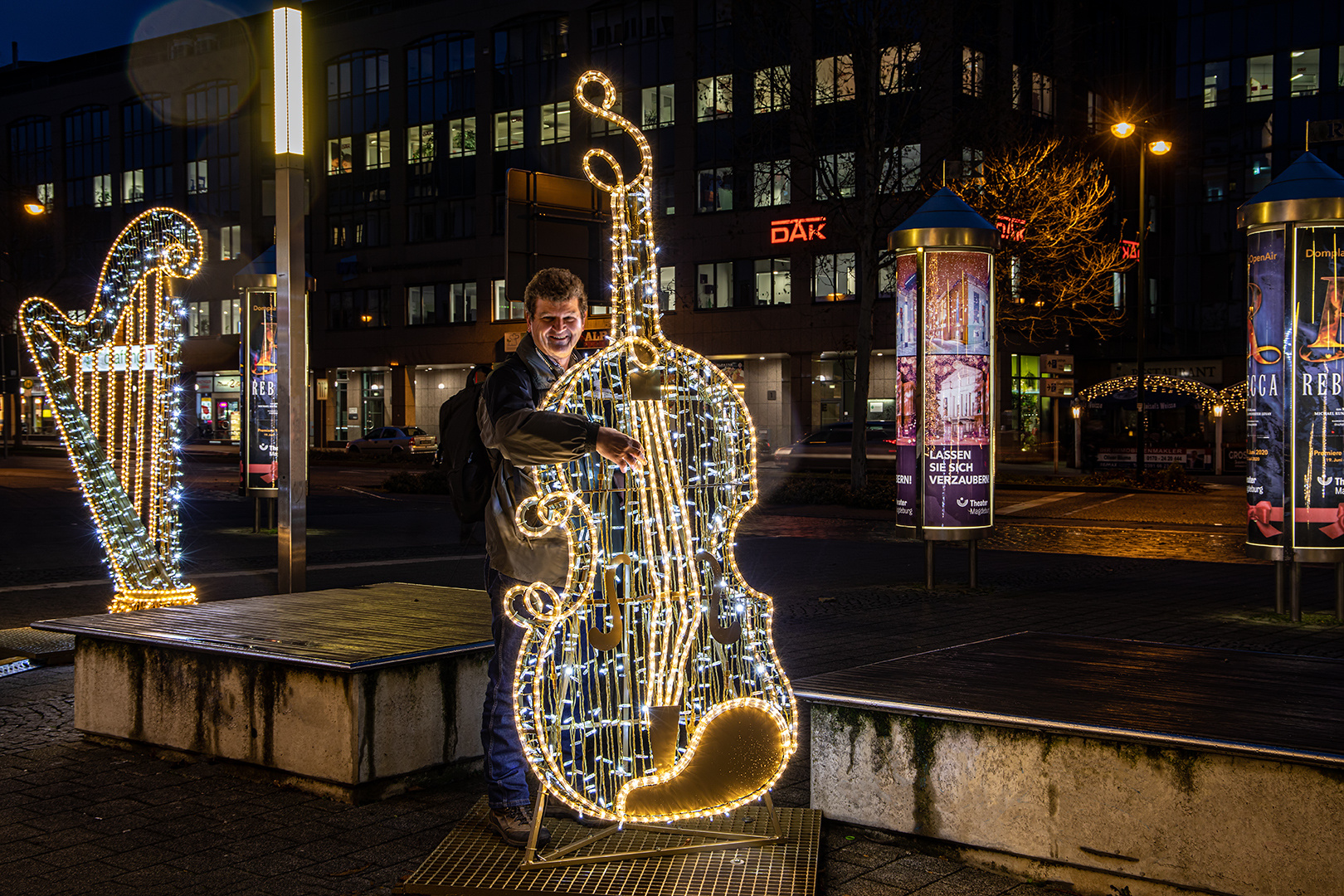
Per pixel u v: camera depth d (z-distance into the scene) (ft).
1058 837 11.51
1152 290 156.35
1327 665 14.53
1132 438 114.42
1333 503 27.45
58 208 216.95
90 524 57.16
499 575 11.85
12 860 12.21
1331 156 142.10
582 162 11.96
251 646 14.98
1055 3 115.03
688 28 151.64
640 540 11.89
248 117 194.59
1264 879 10.46
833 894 11.29
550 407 11.09
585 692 12.14
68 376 26.30
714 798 11.55
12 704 19.45
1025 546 49.96
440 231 178.09
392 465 133.69
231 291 199.21
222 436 203.21
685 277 155.12
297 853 12.46
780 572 39.24
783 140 117.39
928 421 33.94
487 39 169.78
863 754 12.80
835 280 145.18
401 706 14.55
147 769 15.57
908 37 74.38
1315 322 27.25
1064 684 13.30
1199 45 150.61
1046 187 79.20
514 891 10.84
